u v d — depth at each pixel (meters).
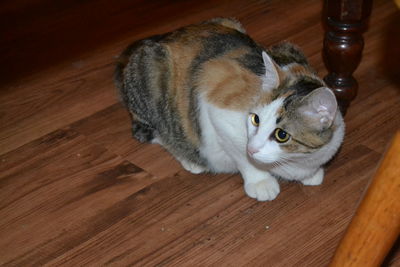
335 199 1.89
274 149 1.65
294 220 1.82
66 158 2.10
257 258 1.70
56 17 2.94
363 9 1.92
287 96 1.63
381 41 2.64
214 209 1.88
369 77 2.43
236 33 1.95
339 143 1.77
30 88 2.46
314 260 1.69
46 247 1.76
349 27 1.97
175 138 2.02
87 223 1.84
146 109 2.07
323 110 1.59
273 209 1.87
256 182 1.91
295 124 1.61
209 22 2.07
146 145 2.15
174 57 1.94
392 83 2.39
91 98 2.40
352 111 2.26
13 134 2.22
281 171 1.85
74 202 1.92
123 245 1.76
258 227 1.80
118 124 2.26
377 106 2.27
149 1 3.02
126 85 2.11
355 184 1.94
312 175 1.92
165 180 2.00
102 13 2.95
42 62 2.62
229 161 1.98
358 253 1.23
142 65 2.02
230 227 1.81
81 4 3.03
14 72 2.56
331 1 1.95
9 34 2.82
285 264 1.68
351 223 1.23
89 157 2.10
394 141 1.12
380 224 1.18
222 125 1.79
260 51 1.87
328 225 1.80
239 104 1.74
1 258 1.73
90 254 1.74
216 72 1.81
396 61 2.51
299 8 2.91
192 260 1.71
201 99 1.84
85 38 2.77
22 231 1.82
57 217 1.86
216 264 1.69
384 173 1.14
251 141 1.65
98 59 2.62
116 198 1.93
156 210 1.88
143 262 1.71
